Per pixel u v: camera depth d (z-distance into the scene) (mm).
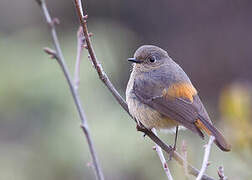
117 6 21391
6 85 13367
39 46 14273
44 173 13461
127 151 13242
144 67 10328
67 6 20219
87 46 8391
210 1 21094
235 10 21016
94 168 8109
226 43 21141
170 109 9617
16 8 18312
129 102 9906
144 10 21438
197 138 14234
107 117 13422
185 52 21406
